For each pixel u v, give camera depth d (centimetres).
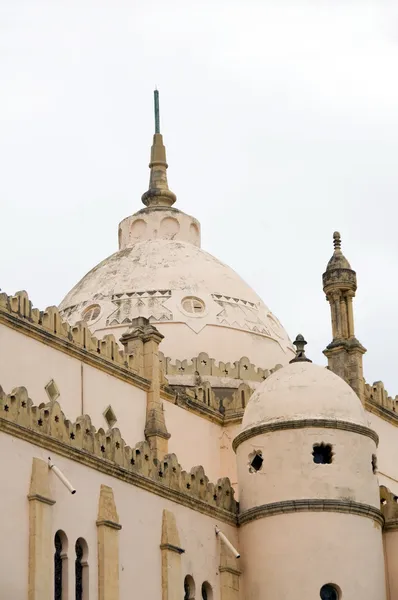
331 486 7081
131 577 6322
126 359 7650
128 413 7550
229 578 6975
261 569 7025
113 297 8750
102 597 6094
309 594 6906
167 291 8769
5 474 5797
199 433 8038
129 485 6475
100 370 7425
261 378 8581
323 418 7188
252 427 7269
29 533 5831
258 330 8838
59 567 5984
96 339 7456
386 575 7369
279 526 7038
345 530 7031
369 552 7075
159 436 7612
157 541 6569
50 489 5984
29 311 7025
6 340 6831
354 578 6969
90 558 6122
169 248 9194
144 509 6531
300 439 7162
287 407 7244
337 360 8219
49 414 6106
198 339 8550
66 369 7181
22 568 5766
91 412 7275
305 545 6981
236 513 7212
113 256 9250
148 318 8562
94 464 6278
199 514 6931
